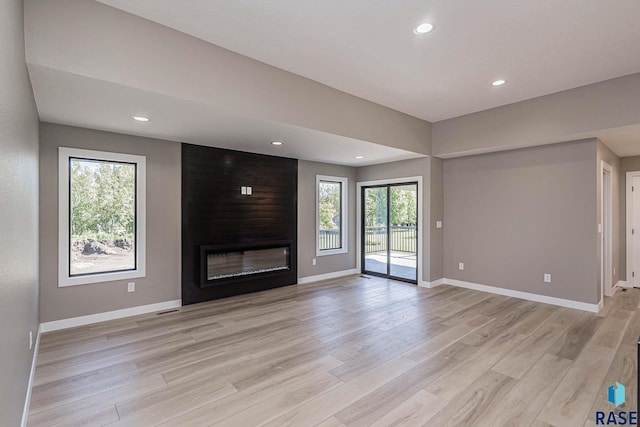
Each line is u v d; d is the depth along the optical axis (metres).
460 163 5.54
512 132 4.50
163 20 2.59
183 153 4.49
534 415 2.10
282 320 3.90
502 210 5.02
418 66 3.38
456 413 2.12
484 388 2.41
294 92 3.54
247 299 4.82
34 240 2.75
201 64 2.87
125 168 4.08
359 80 3.72
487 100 4.38
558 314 4.09
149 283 4.20
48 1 2.19
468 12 2.48
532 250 4.70
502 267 5.03
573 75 3.60
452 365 2.77
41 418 2.07
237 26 2.67
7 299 1.47
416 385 2.45
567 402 2.24
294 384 2.47
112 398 2.29
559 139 4.22
